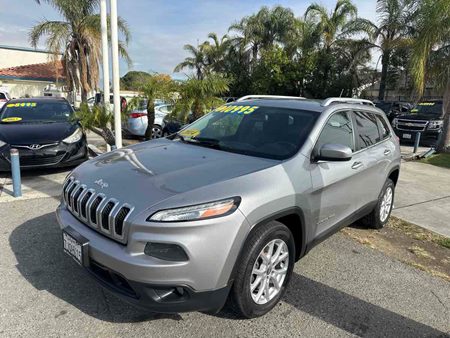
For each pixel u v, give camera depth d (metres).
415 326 2.99
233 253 2.53
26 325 2.73
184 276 2.40
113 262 2.47
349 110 4.15
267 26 27.94
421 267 3.99
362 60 22.88
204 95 8.87
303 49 24.64
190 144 3.77
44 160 6.67
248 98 4.57
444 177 8.65
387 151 4.70
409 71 11.82
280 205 2.81
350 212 4.02
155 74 8.94
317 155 3.34
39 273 3.41
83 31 14.82
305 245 3.27
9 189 5.97
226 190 2.61
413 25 19.34
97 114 7.98
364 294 3.39
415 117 14.34
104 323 2.79
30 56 31.50
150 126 9.17
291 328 2.85
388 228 5.12
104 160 3.38
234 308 2.78
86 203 2.77
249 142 3.58
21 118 7.80
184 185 2.66
